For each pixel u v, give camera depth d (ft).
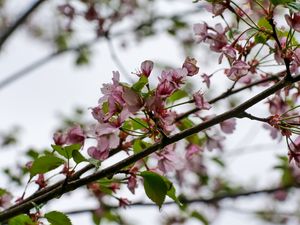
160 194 2.89
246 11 3.09
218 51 3.02
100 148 2.83
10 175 4.09
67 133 3.05
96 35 5.59
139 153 2.85
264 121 2.86
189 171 4.67
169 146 3.06
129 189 2.97
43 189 3.11
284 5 2.77
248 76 3.45
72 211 4.19
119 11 5.63
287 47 2.81
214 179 5.72
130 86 2.78
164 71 2.79
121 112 2.77
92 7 5.50
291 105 3.29
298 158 2.91
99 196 4.15
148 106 2.72
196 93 3.01
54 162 3.00
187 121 3.36
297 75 2.81
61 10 5.51
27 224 3.01
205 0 2.92
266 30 2.85
